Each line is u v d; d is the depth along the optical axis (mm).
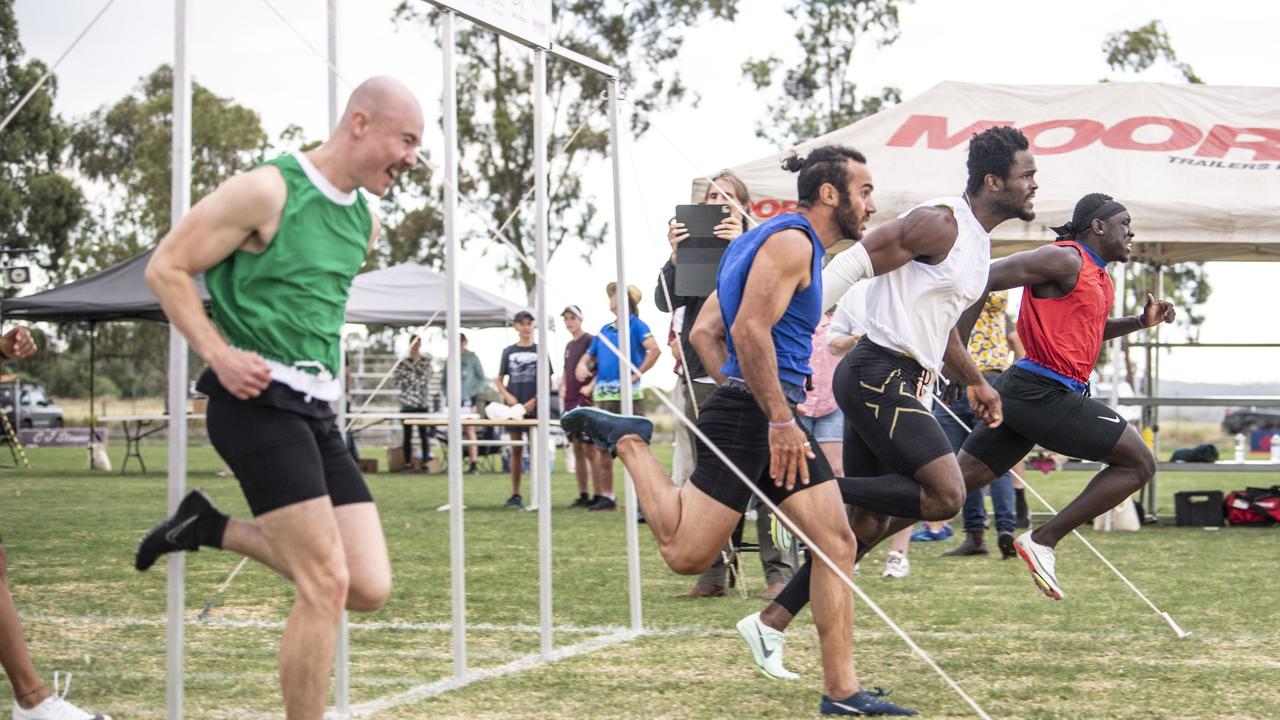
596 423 4316
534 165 5152
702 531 4125
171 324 3414
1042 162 11188
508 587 7051
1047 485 18594
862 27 31188
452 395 4594
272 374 3207
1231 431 38344
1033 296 5582
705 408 4176
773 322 3904
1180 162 11102
